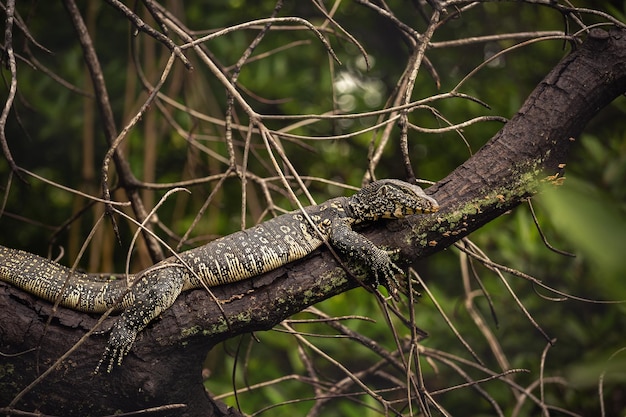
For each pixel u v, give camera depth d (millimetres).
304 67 13273
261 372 10867
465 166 5930
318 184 12977
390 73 13656
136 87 11914
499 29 12914
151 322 5641
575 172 8469
